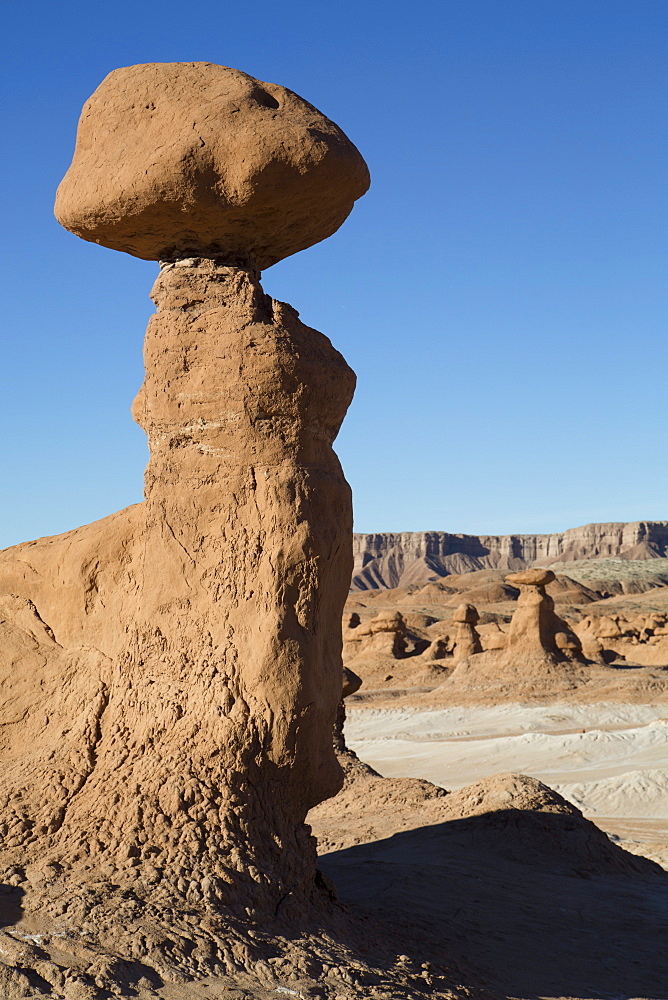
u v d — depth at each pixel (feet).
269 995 18.95
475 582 438.81
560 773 86.12
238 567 25.27
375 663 187.01
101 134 26.76
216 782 23.75
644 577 407.64
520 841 40.75
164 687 25.18
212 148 25.26
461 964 25.08
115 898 20.68
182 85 26.43
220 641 25.05
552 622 148.77
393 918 27.96
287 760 24.49
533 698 129.49
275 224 27.04
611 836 61.26
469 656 152.66
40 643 28.89
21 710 27.86
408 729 126.41
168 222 26.50
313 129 25.84
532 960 27.09
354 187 27.09
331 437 27.27
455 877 35.09
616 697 124.88
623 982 26.32
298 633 24.90
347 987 20.30
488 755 97.76
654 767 81.97
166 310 26.76
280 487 25.29
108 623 28.19
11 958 18.04
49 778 24.99
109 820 23.16
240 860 22.53
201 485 25.86
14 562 29.94
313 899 25.12
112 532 28.91
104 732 25.90
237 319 25.85
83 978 17.71
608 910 33.47
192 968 19.15
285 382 25.54
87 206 26.63
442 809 46.32
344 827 46.91
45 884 21.26
